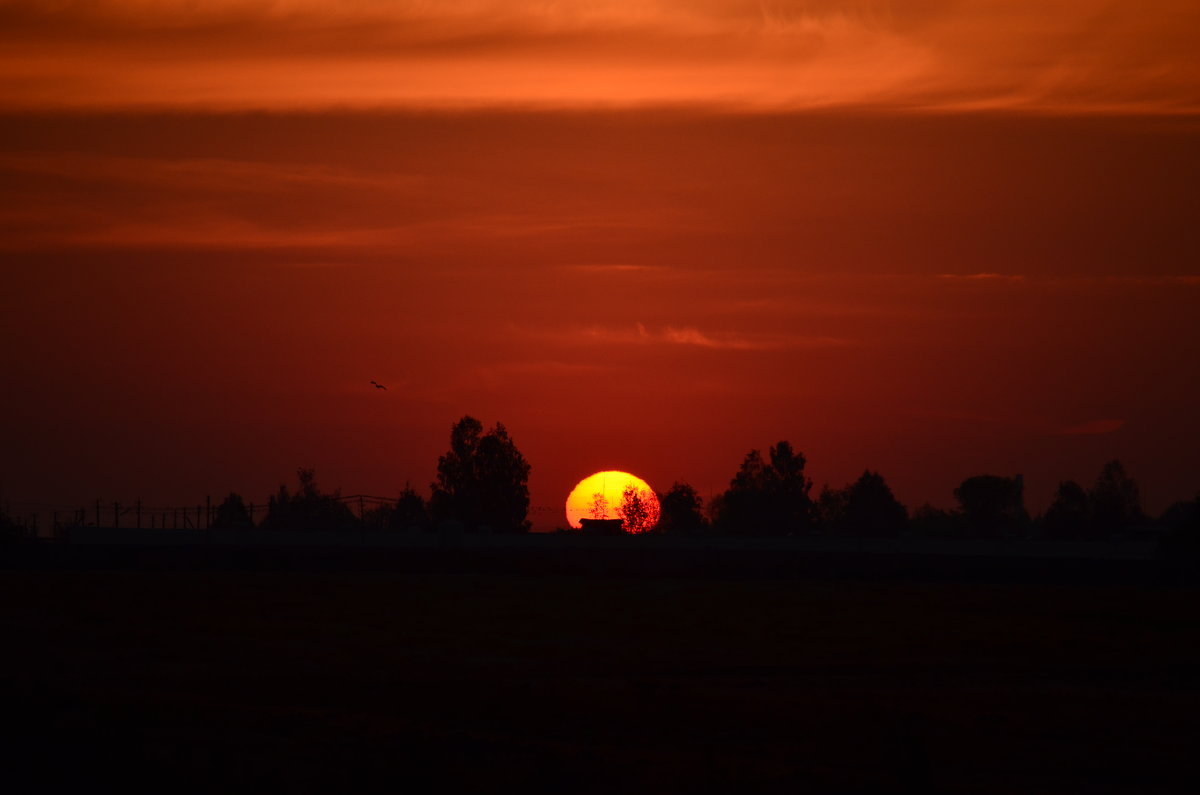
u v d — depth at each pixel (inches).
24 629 7741.1
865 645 7490.2
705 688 5447.8
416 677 5713.6
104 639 7381.9
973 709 4722.0
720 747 3924.7
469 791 3238.2
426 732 3885.3
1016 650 7308.1
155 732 3878.0
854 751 3870.6
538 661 6658.5
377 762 3454.7
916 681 5989.2
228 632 7839.6
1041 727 4311.0
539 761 3548.2
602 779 3358.8
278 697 4901.6
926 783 3348.9
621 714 4495.6
